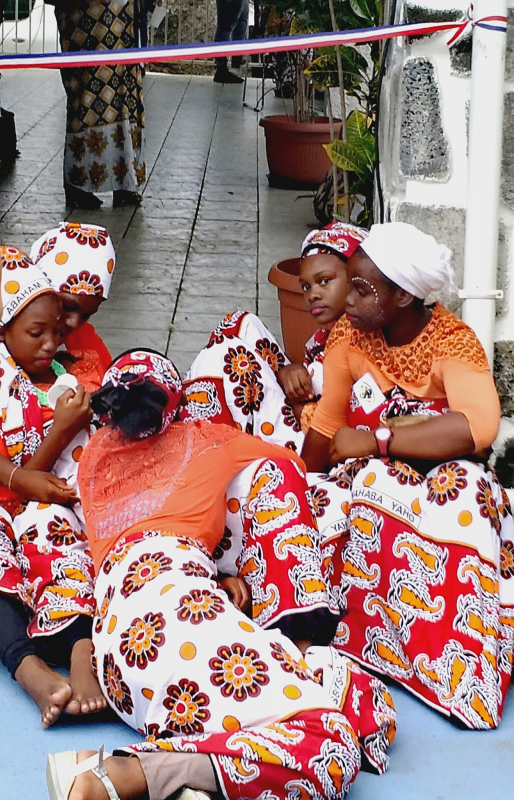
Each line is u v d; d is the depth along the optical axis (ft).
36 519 8.55
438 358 8.43
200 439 8.16
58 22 21.15
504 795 7.20
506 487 10.16
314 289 10.00
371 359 8.75
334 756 6.61
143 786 6.36
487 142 9.20
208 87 40.22
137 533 7.86
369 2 13.41
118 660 7.14
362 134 13.05
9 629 8.15
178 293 18.03
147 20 34.53
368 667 8.40
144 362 8.18
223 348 10.34
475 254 9.47
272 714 6.70
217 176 26.63
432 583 8.23
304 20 14.42
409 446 8.36
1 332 9.23
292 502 8.09
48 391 9.15
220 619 7.00
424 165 9.84
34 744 7.57
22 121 31.37
